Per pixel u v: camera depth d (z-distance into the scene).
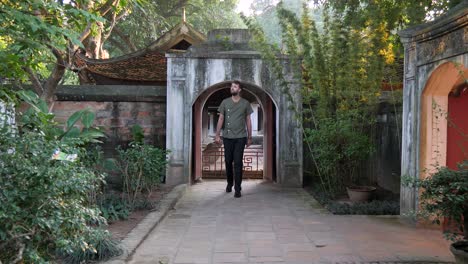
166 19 20.50
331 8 9.16
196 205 6.56
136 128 8.02
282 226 5.24
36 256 2.60
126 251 4.02
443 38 4.69
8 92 3.76
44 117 4.04
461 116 5.27
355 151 6.63
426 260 3.92
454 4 6.30
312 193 7.46
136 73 11.38
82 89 8.78
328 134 6.71
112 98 8.70
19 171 2.62
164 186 8.03
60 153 3.73
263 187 8.36
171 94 8.23
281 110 8.26
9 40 4.79
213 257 4.04
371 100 6.88
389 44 7.39
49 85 6.88
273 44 7.85
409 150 5.42
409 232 4.92
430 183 3.68
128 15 17.22
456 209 3.54
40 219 2.57
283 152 8.27
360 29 6.82
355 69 6.83
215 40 8.70
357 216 5.78
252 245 4.43
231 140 7.46
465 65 4.30
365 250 4.24
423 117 5.21
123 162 6.88
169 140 8.23
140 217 5.54
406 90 5.55
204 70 8.20
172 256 4.06
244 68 8.22
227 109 7.49
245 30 8.70
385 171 7.69
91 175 3.15
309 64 7.13
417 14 7.13
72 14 3.91
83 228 2.92
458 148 5.24
